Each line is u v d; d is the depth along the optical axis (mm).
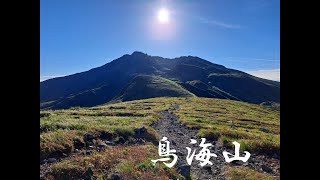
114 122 37750
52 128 24594
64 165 15492
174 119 56562
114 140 25328
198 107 91688
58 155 18266
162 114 67250
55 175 14781
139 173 15680
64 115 47688
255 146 24953
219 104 114125
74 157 17984
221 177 17953
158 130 38938
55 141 19516
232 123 54094
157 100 125812
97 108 81188
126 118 48906
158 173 16344
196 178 17641
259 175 17719
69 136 21625
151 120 47375
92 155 18500
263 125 55969
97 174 15352
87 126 27203
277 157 23484
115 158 18047
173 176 16781
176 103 110500
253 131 41906
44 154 17516
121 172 15578
